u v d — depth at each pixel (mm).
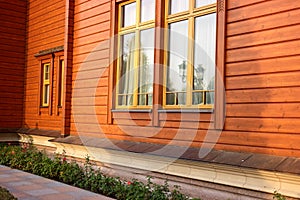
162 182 5887
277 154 4379
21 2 11258
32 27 10977
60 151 8391
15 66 11047
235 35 4930
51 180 6562
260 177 4473
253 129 4652
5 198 4504
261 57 4613
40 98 10266
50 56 9844
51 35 10016
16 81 11039
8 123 10797
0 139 10672
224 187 4949
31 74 10859
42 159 7582
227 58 5012
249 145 4684
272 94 4473
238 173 4703
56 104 9516
